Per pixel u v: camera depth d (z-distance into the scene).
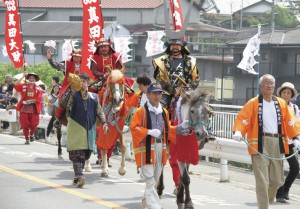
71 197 18.25
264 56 74.31
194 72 19.27
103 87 22.20
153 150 15.68
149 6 105.38
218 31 101.00
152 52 52.09
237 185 21.97
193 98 16.12
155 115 15.83
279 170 15.85
